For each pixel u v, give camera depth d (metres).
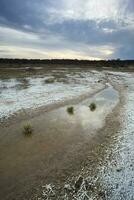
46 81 32.44
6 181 6.97
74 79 38.59
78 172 7.68
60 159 8.60
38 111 15.37
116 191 6.53
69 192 6.55
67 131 11.81
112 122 13.58
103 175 7.44
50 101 18.52
